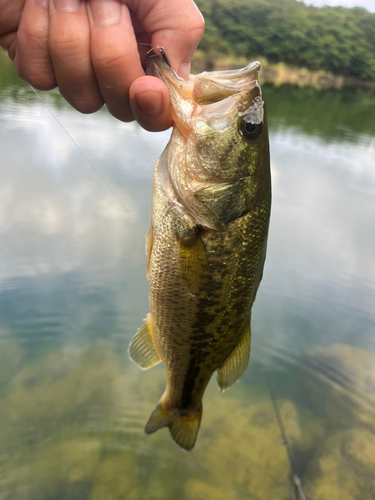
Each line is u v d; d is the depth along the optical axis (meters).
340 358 0.69
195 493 0.50
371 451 0.54
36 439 0.53
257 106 0.25
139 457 0.53
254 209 0.27
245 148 0.26
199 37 0.21
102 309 0.71
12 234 0.82
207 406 0.60
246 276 0.27
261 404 0.61
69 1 0.18
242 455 0.54
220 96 0.25
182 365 0.30
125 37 0.19
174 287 0.27
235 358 0.31
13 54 0.20
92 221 0.88
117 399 0.59
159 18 0.20
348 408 0.62
